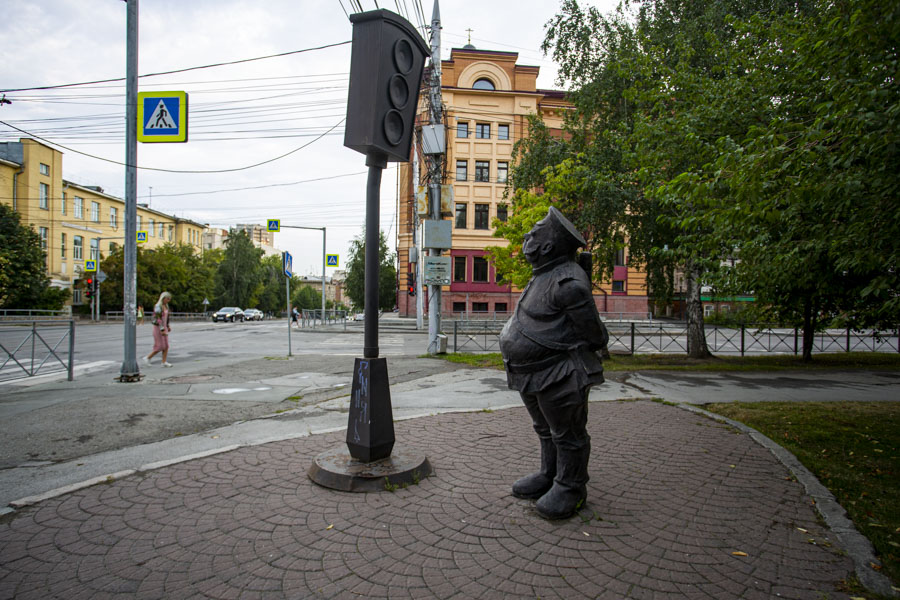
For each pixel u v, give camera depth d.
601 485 3.73
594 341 3.04
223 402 6.77
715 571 2.53
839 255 4.97
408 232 38.59
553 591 2.34
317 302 104.19
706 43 12.95
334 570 2.52
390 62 3.81
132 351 8.71
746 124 8.52
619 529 2.99
